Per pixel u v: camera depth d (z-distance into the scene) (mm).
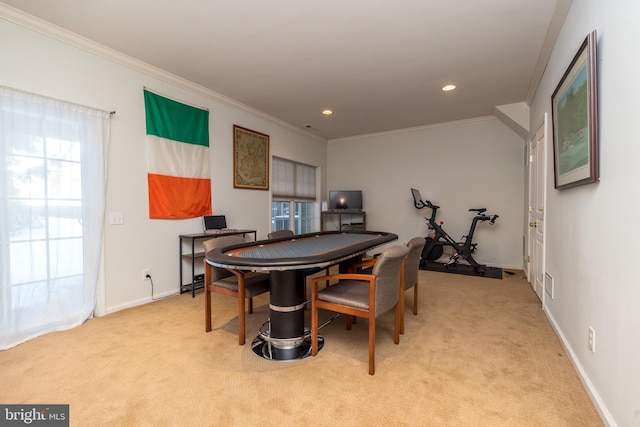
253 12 2318
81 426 1415
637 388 1176
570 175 1993
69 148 2596
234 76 3469
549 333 2465
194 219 3783
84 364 1968
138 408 1542
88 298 2721
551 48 2729
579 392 1681
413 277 2697
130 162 3098
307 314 2998
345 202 6086
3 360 2016
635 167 1203
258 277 2615
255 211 4777
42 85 2461
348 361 2020
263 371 1896
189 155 3668
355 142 6363
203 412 1515
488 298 3398
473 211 5172
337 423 1436
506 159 4984
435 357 2072
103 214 2826
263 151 4926
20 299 2316
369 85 3713
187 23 2465
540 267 3250
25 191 2346
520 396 1642
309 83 3654
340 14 2344
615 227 1374
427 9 2281
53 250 2498
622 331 1300
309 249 2393
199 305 3166
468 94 3977
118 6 2246
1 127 2227
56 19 2400
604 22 1505
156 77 3314
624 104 1293
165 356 2078
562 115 2201
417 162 5711
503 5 2232
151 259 3303
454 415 1490
